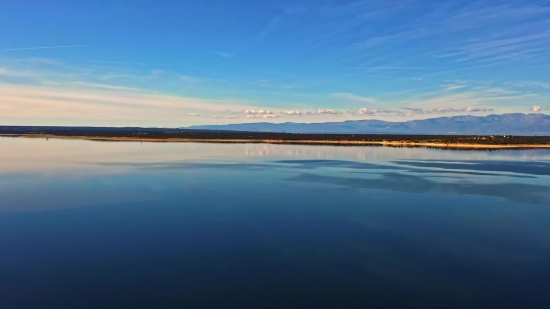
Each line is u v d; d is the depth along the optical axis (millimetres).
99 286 13586
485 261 16219
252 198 27797
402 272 15023
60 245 17594
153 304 12367
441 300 12852
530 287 13859
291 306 12352
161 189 30984
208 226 20750
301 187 32344
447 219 22484
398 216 23078
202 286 13633
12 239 18406
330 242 18375
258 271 14961
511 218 22766
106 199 27078
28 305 12312
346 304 12516
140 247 17438
